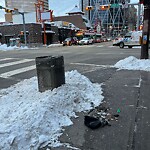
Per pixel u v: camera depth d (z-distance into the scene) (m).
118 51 19.59
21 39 40.50
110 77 7.20
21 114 3.54
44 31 41.22
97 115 3.81
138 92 5.23
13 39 37.16
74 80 5.62
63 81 4.96
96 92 5.14
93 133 3.20
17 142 2.85
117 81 6.52
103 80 6.74
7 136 2.93
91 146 2.86
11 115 3.63
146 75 7.29
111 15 90.00
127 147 2.81
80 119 3.67
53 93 4.30
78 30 61.12
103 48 25.53
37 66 4.67
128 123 3.49
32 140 2.93
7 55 18.14
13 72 9.07
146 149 2.76
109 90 5.47
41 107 3.66
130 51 19.27
